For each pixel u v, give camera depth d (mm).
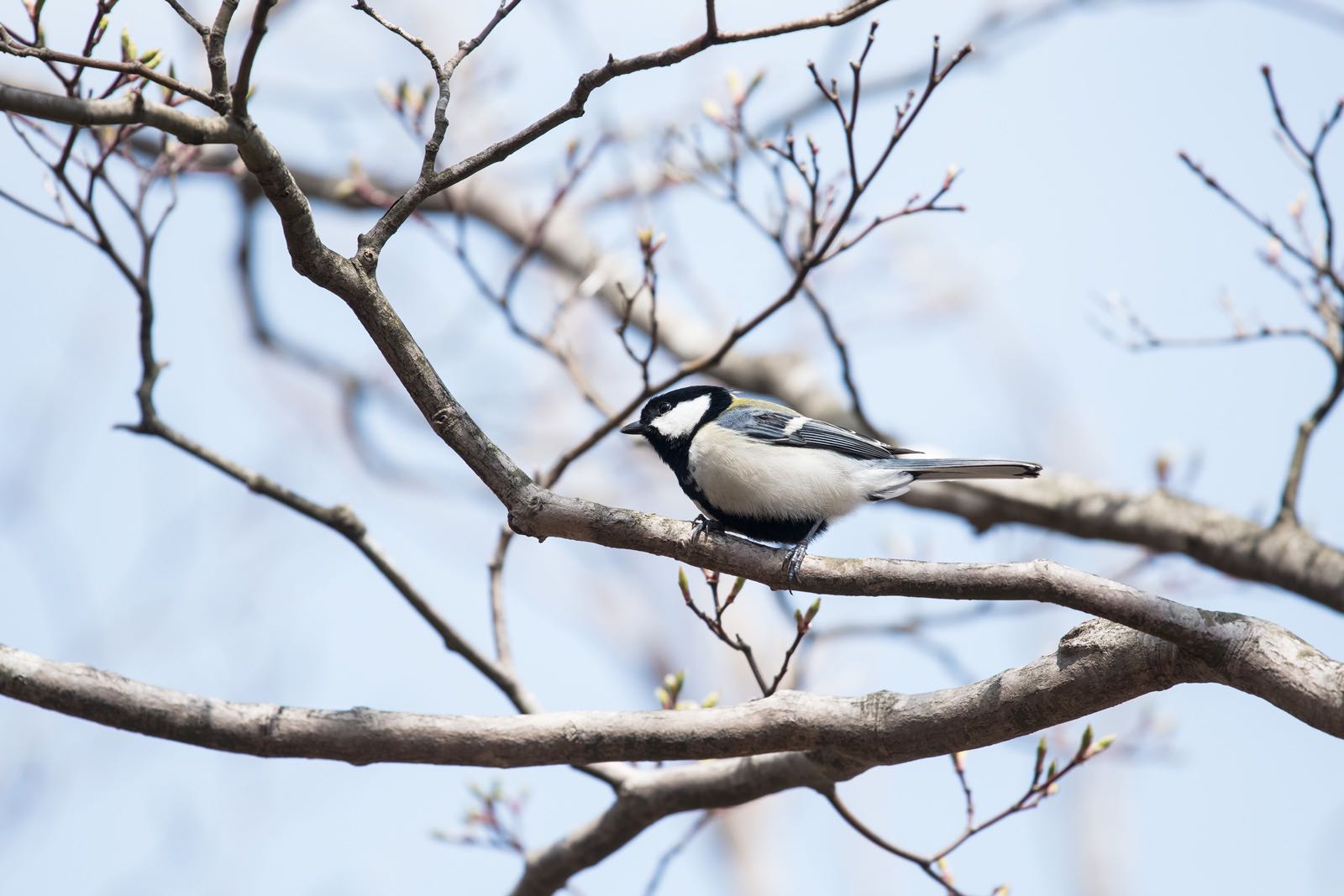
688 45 7840
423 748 7969
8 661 7457
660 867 11289
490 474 7953
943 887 9383
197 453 10852
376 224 7781
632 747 8195
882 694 8430
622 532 8086
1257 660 6926
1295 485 14477
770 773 9805
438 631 10922
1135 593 7254
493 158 7949
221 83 6855
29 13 8852
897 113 10156
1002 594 7523
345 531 10836
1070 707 7816
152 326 10648
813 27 7926
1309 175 12141
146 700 7574
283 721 7773
